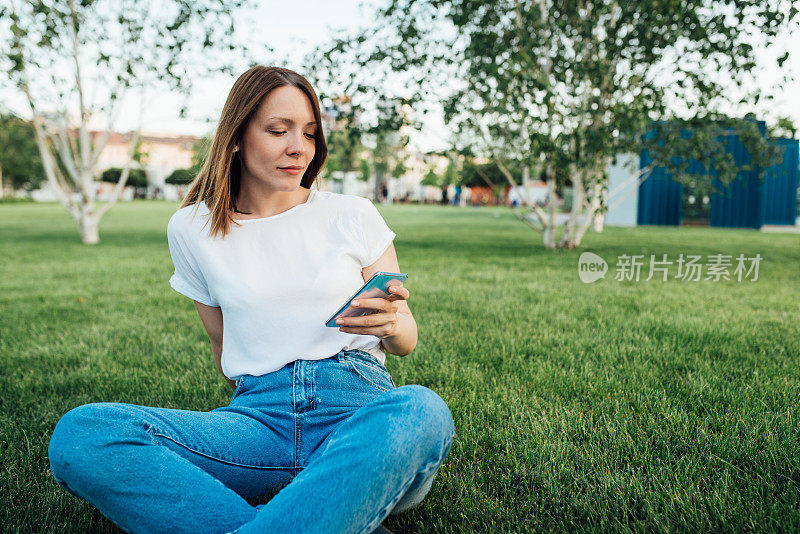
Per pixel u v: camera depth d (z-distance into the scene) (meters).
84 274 6.09
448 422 1.10
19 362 2.91
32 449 1.83
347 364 1.34
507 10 7.29
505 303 4.21
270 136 1.30
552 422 1.97
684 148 7.20
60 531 1.38
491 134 7.79
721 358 2.77
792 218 14.33
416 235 11.28
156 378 2.57
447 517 1.41
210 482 1.08
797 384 2.35
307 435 1.28
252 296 1.34
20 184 44.22
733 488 1.51
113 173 45.75
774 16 5.78
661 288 4.96
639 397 2.21
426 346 3.02
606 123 7.10
